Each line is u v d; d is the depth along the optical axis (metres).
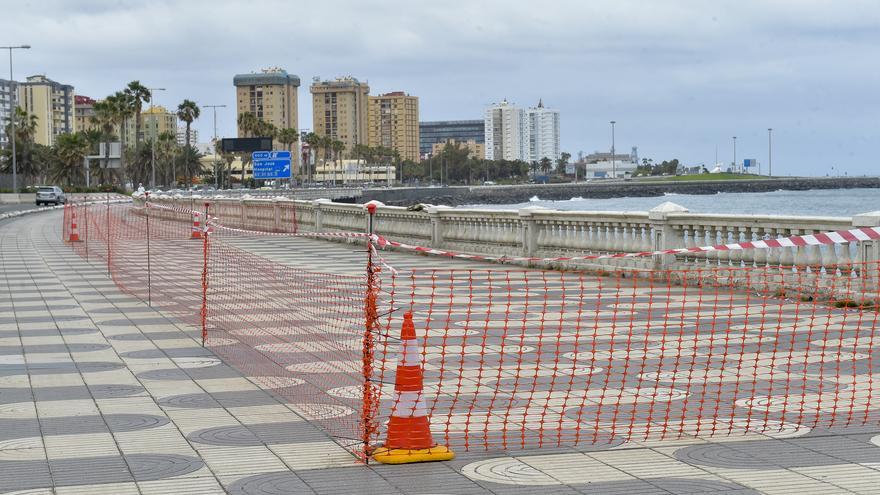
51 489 6.63
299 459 7.30
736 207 149.12
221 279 21.00
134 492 6.55
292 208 42.31
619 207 170.50
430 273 22.28
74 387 10.24
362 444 7.61
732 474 6.79
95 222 53.03
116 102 125.31
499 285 19.44
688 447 7.51
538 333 13.36
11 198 94.50
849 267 15.74
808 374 10.35
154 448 7.71
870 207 148.50
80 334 14.11
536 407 8.96
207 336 13.51
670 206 19.95
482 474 6.84
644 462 7.11
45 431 8.31
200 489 6.60
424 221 30.08
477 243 27.36
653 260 20.02
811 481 6.61
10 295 19.39
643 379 10.19
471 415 8.68
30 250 33.00
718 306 15.72
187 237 39.53
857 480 6.62
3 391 10.06
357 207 34.59
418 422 7.27
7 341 13.51
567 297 17.27
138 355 12.22
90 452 7.60
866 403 8.95
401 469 7.00
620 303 16.33
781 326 13.59
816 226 16.14
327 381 10.18
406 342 7.31
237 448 7.65
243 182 160.62
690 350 11.88
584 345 12.39
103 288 20.52
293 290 18.53
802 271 16.62
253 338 13.23
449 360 11.45
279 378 10.44
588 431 8.04
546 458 7.24
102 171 162.25
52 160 159.25
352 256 28.64
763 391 9.54
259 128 158.12
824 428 8.06
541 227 24.30
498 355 11.75
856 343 11.91
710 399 9.20
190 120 145.75
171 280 21.61
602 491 6.44
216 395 9.70
